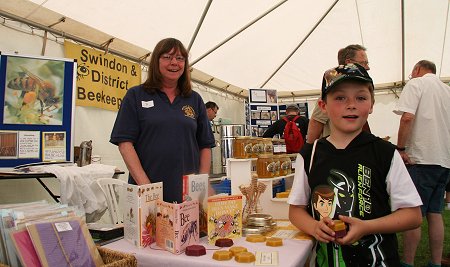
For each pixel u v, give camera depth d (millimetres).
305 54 5363
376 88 6047
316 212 1175
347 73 1151
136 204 1192
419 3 4430
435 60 5215
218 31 3928
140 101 1661
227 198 1276
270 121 5645
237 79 5391
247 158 1847
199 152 1856
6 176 2012
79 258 1027
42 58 2510
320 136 2260
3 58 2363
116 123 1647
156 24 3309
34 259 952
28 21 2576
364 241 1099
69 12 2711
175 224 1104
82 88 2953
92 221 2355
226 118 5598
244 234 1349
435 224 2320
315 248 1259
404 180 1095
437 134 2275
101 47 3178
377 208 1097
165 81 1713
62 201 2180
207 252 1103
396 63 5430
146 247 1184
